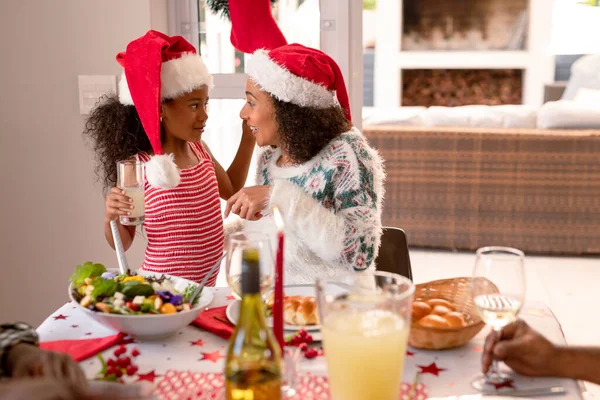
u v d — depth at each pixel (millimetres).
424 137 3797
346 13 2258
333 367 855
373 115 4035
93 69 2182
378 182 1599
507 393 945
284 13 2273
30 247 2309
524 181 3740
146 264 1678
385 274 936
